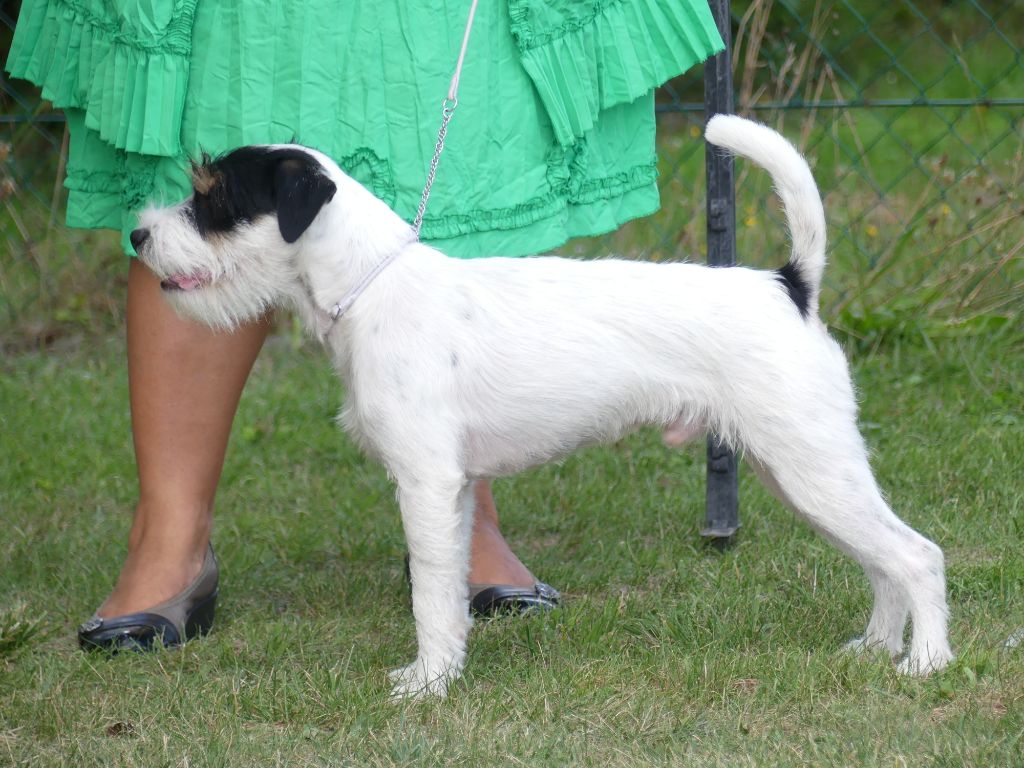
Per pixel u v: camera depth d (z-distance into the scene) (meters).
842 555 7.85
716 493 8.30
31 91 15.45
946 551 7.99
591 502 9.30
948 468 9.24
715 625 6.85
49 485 9.86
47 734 5.93
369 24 6.55
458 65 6.58
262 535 8.91
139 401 7.17
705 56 7.26
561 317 6.34
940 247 11.98
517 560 7.84
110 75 6.75
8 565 8.32
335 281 6.22
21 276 13.67
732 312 6.24
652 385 6.36
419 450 6.12
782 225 12.62
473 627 7.12
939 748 5.31
